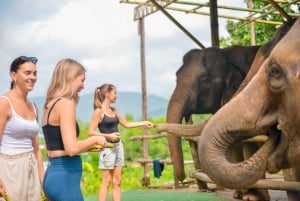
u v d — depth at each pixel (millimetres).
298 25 3902
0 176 4195
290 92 3711
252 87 3965
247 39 16359
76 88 4047
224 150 3969
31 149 4324
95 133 6582
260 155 3930
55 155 3994
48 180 3986
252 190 7582
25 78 4215
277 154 3883
